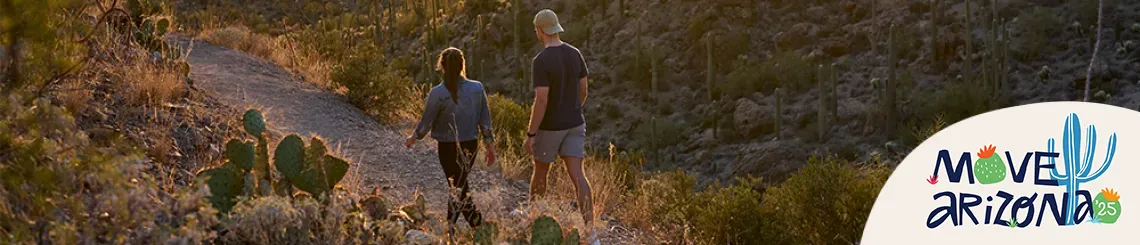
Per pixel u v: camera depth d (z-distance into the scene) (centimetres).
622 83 6372
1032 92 5131
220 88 839
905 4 6288
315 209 392
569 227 508
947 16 6072
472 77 6594
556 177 755
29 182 332
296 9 6319
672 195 714
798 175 704
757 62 6125
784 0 6700
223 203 398
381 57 1005
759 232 675
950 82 5100
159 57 765
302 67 1167
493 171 777
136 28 796
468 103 532
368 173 686
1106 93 5041
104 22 694
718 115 5581
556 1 7456
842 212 686
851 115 5159
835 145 4728
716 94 5941
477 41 7019
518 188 753
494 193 488
